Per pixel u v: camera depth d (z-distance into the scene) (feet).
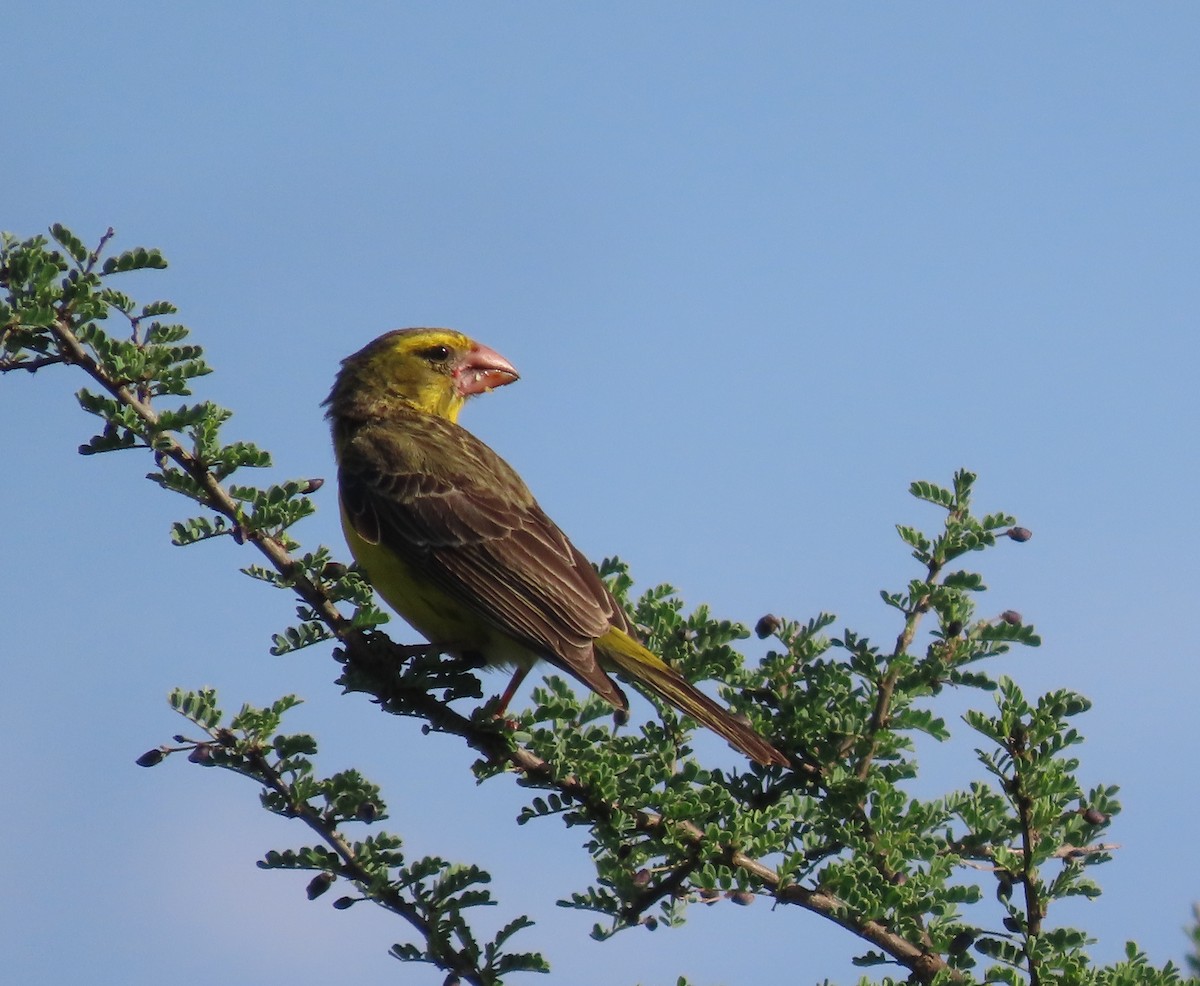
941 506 32.89
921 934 28.63
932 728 31.78
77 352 31.09
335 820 29.19
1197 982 26.76
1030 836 28.25
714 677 34.45
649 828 30.32
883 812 30.32
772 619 34.19
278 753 28.76
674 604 35.60
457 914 28.96
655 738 33.50
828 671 32.94
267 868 29.19
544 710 33.32
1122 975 26.73
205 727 28.71
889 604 32.63
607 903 29.66
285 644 32.81
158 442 30.96
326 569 33.45
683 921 30.94
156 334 32.01
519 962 29.01
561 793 30.86
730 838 28.96
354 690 34.22
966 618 32.27
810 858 31.30
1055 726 28.07
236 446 31.89
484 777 33.04
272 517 31.94
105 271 31.55
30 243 31.07
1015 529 32.53
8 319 29.89
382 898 28.96
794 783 32.89
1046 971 27.27
